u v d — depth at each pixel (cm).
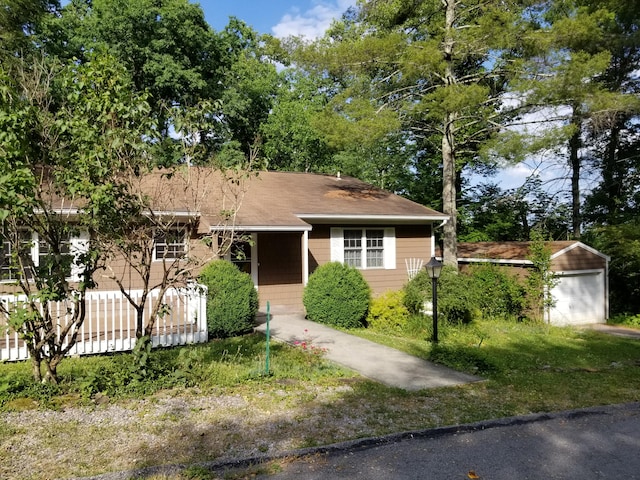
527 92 1383
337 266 1230
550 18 1692
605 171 2402
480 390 685
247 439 479
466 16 1630
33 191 540
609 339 1352
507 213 2786
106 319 862
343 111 1530
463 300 1249
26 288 593
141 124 592
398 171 2938
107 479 390
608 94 1338
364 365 809
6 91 512
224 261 1078
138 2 2211
